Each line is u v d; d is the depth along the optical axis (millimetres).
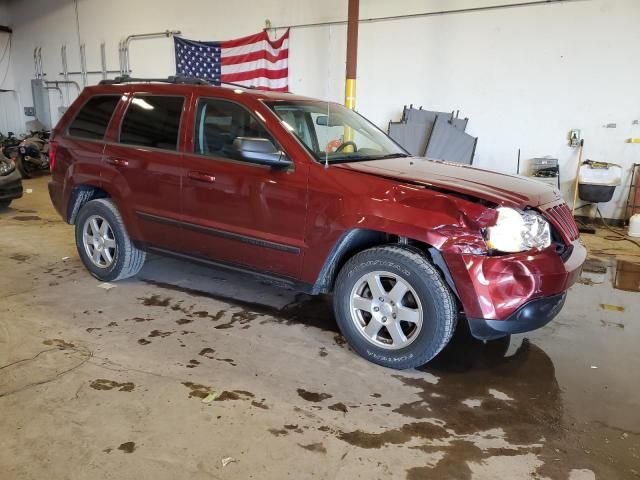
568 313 3715
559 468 2029
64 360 2771
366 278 2793
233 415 2318
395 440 2180
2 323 3238
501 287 2471
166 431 2186
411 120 7621
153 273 4277
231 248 3266
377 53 8242
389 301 2736
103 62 12070
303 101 3521
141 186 3574
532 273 2467
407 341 2711
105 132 3826
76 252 4887
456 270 2496
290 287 3139
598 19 6617
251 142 2852
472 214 2475
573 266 2654
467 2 7363
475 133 7730
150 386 2535
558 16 6828
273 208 2992
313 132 3285
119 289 3891
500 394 2576
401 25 7938
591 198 6848
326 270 2943
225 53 9781
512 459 2078
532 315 2535
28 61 13734
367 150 3457
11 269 4340
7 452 2023
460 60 7605
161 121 3535
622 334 3346
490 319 2490
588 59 6777
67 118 4098
